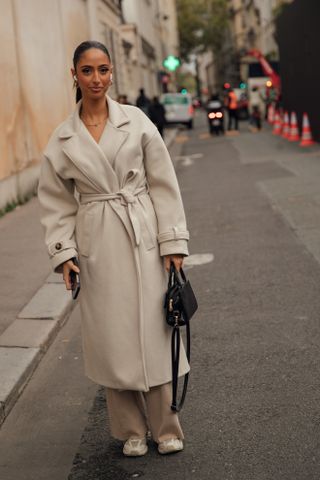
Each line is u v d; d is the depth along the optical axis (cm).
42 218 355
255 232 916
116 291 345
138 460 364
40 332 564
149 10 5550
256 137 2703
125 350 347
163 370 354
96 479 352
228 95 3188
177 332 352
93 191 346
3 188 1231
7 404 443
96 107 343
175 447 363
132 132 343
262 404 416
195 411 415
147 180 358
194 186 1426
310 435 373
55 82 1752
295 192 1198
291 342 515
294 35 2386
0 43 1285
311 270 710
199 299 646
